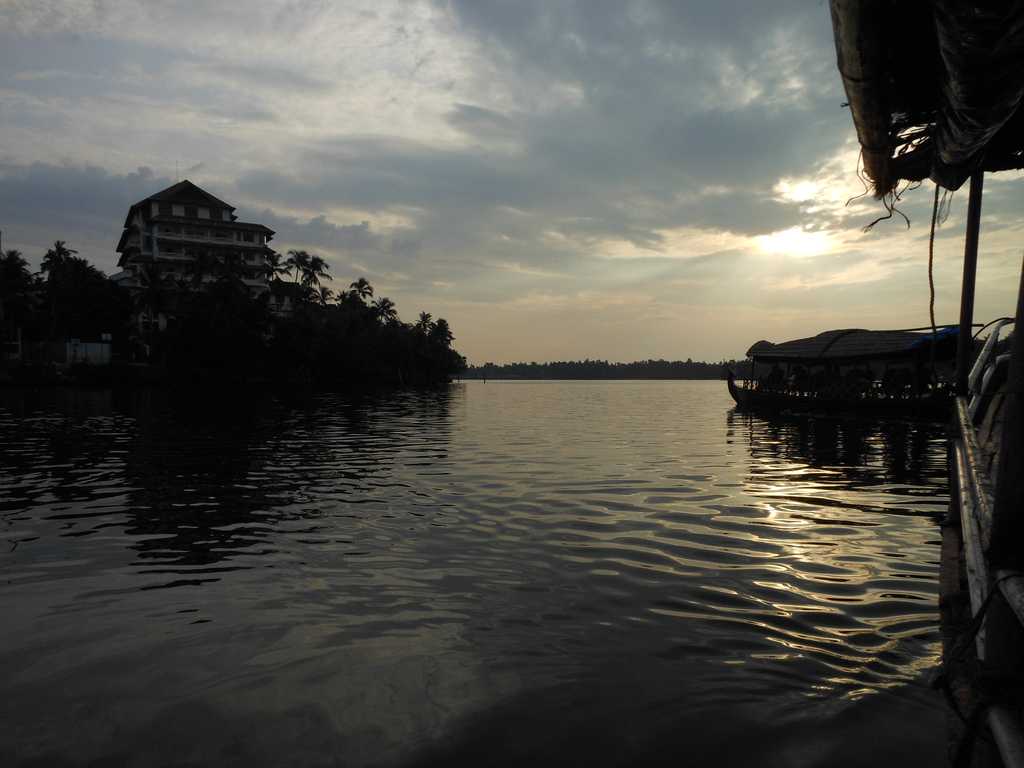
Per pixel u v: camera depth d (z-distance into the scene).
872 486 11.90
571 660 4.55
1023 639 2.61
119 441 19.50
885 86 3.24
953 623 4.71
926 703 3.88
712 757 3.38
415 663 4.51
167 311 74.62
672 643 4.82
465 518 9.08
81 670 4.43
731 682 4.19
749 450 18.09
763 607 5.58
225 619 5.34
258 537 8.01
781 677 4.25
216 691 4.12
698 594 5.91
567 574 6.53
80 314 74.25
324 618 5.36
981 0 1.92
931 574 6.50
